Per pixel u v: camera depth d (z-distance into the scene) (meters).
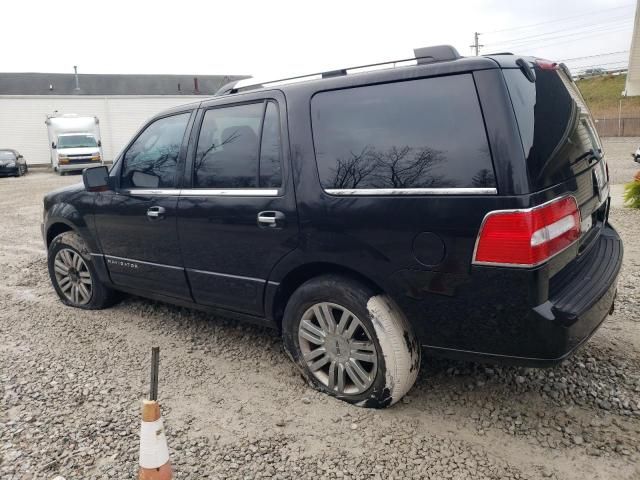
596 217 3.32
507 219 2.41
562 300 2.56
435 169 2.62
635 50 30.02
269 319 3.46
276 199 3.19
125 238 4.25
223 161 3.54
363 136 2.89
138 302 5.05
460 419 2.93
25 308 5.05
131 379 3.54
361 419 2.96
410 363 2.89
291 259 3.18
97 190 4.31
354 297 2.93
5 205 13.90
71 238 4.82
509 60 2.63
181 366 3.71
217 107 3.64
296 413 3.05
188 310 4.79
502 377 3.32
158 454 2.24
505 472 2.50
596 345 3.67
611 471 2.47
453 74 2.62
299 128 3.13
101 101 34.94
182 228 3.76
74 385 3.46
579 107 3.29
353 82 2.95
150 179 4.05
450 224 2.56
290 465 2.61
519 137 2.44
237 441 2.81
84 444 2.81
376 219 2.79
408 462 2.59
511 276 2.45
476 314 2.59
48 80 40.19
